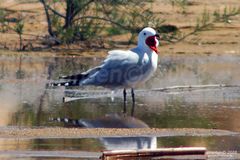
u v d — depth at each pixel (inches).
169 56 957.8
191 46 1003.3
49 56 939.3
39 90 748.6
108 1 997.8
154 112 652.7
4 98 704.4
